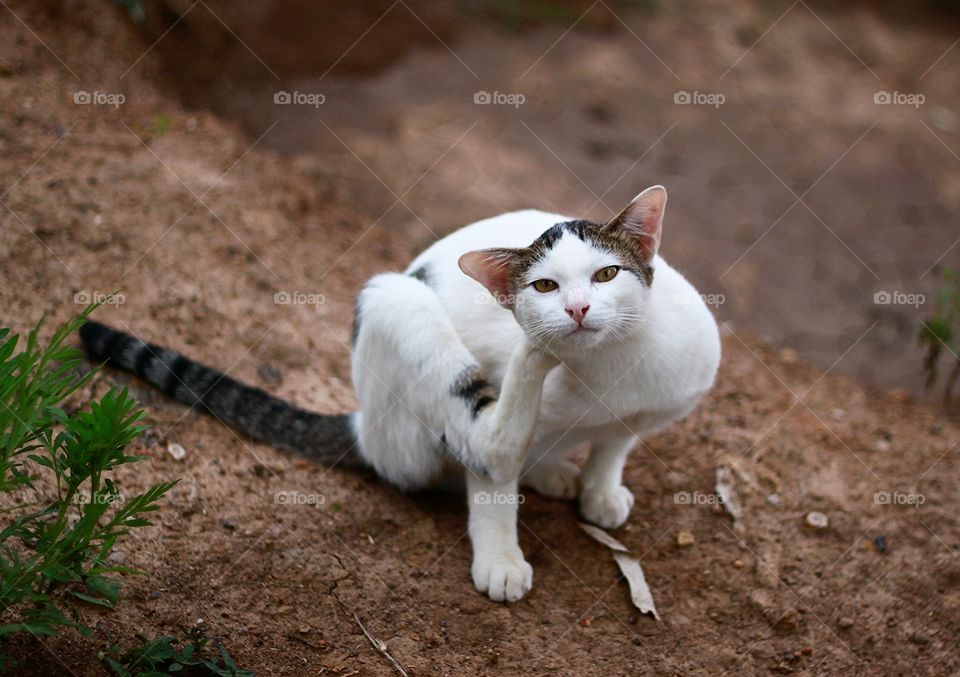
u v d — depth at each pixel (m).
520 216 3.38
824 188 6.30
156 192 4.63
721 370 4.52
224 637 2.79
